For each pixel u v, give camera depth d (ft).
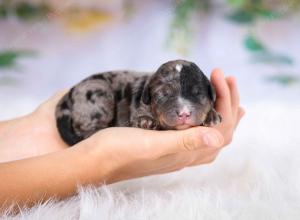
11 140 2.12
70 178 1.68
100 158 1.67
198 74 1.64
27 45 4.73
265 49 4.70
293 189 1.81
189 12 5.06
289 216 1.62
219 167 2.07
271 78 4.12
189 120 1.56
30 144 2.11
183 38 4.75
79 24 5.08
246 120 2.76
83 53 4.63
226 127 1.83
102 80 1.92
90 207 1.61
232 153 2.21
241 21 5.13
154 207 1.68
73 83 4.01
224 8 5.25
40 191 1.66
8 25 4.94
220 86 1.77
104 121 1.89
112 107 1.89
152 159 1.65
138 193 1.83
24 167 1.68
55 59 4.47
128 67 4.35
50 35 4.90
